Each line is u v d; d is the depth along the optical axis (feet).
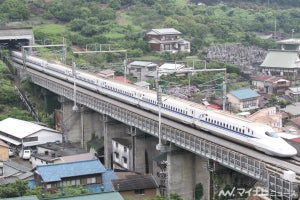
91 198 216.33
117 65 579.89
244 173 225.35
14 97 452.35
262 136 244.01
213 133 283.59
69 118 417.69
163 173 296.10
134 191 258.57
